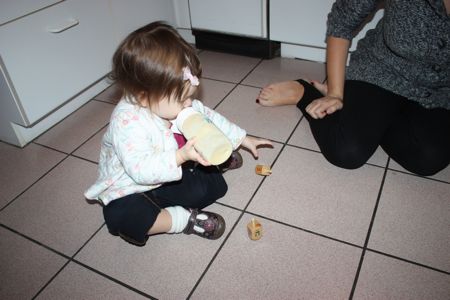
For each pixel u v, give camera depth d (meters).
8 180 1.40
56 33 1.51
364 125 1.23
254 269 1.02
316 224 1.13
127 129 0.91
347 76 1.40
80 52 1.64
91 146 1.54
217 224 1.08
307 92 1.46
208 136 0.86
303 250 1.06
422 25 1.04
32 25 1.41
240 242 1.10
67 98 1.64
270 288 0.97
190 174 1.14
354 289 0.96
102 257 1.10
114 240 1.14
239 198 1.23
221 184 1.20
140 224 1.00
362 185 1.24
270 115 1.60
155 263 1.06
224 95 1.75
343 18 1.28
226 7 1.97
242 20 1.97
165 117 0.94
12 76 1.39
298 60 2.01
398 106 1.27
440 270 0.99
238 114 1.62
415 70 1.18
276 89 1.62
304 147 1.42
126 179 1.00
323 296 0.95
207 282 1.00
